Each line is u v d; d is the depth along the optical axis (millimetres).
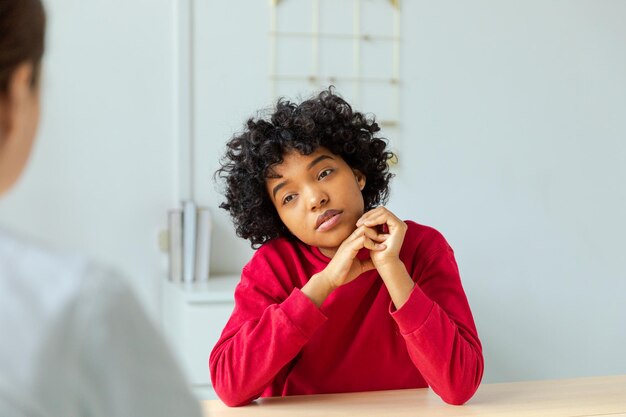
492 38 2785
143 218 2639
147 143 2635
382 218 1136
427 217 2770
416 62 2738
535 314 2863
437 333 1086
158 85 2635
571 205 2875
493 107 2797
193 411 444
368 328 1252
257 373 1112
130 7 2609
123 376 412
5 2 419
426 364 1082
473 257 2809
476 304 2822
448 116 2766
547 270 2865
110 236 2623
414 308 1093
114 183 2621
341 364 1259
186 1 2609
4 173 443
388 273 1115
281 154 1174
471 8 2764
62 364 396
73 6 2576
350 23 2691
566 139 2861
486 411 1029
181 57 2615
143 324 425
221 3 2629
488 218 2811
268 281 1261
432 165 2764
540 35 2822
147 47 2625
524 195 2834
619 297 2922
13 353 392
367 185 1368
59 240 2586
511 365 2855
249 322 1181
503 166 2814
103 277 415
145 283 2645
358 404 1073
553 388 1153
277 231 1312
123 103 2617
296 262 1281
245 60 2645
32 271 413
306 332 1116
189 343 2236
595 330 2910
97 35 2596
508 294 2840
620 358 2926
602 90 2879
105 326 406
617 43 2879
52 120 2572
